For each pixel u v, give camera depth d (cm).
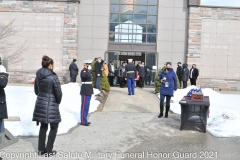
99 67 1445
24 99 1227
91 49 2033
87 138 724
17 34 1995
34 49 1998
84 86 851
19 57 1997
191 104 798
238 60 1981
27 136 714
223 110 1034
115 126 861
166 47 2022
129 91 1492
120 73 1864
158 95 1465
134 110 1126
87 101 854
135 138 739
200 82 1977
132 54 2047
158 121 940
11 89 1565
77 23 2005
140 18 2045
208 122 898
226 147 670
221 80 1978
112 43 2042
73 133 764
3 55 1989
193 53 1975
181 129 826
